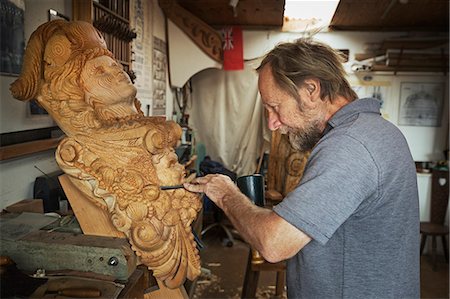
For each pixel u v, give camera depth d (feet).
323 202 2.60
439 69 11.21
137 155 3.18
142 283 3.25
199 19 9.80
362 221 2.90
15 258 3.01
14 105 4.06
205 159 11.85
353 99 3.24
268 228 2.70
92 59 3.26
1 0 3.72
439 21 10.85
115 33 5.72
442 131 11.71
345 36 11.76
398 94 11.77
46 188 4.43
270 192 8.60
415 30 11.50
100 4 5.15
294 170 8.30
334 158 2.70
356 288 2.99
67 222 3.55
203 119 12.55
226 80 12.24
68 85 3.19
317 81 3.01
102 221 3.28
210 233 12.37
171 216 3.22
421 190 11.17
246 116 12.25
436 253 10.68
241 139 12.41
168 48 9.95
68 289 2.68
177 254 3.24
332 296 3.08
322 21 10.98
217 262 10.27
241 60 11.00
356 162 2.69
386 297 2.95
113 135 3.18
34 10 4.33
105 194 3.13
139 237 3.10
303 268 3.24
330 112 3.16
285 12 10.43
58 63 3.20
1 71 3.80
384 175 2.76
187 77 10.15
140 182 3.14
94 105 3.25
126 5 6.23
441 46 11.18
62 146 3.15
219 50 10.19
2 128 3.86
